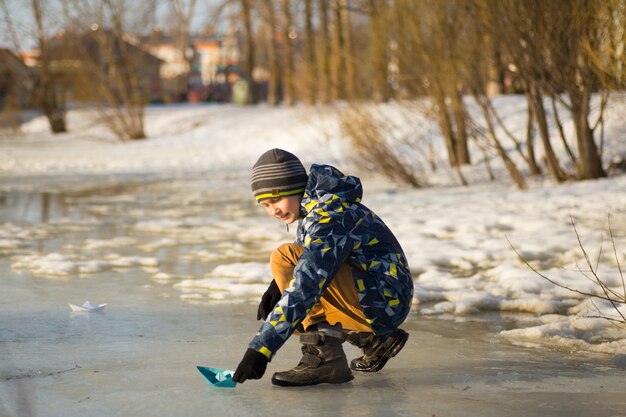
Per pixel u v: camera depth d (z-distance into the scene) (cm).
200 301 648
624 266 769
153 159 2958
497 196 1421
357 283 402
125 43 4344
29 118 6069
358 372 443
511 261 823
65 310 610
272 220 1220
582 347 505
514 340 525
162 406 378
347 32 2933
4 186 1852
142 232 1086
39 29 5062
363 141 1748
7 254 888
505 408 378
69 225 1161
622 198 1281
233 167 2562
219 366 454
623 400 392
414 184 1711
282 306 377
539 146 2005
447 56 1603
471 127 1680
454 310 616
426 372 445
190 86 9056
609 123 1948
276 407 377
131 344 506
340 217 394
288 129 3253
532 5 1316
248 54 5503
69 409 373
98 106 4381
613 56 1084
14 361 462
